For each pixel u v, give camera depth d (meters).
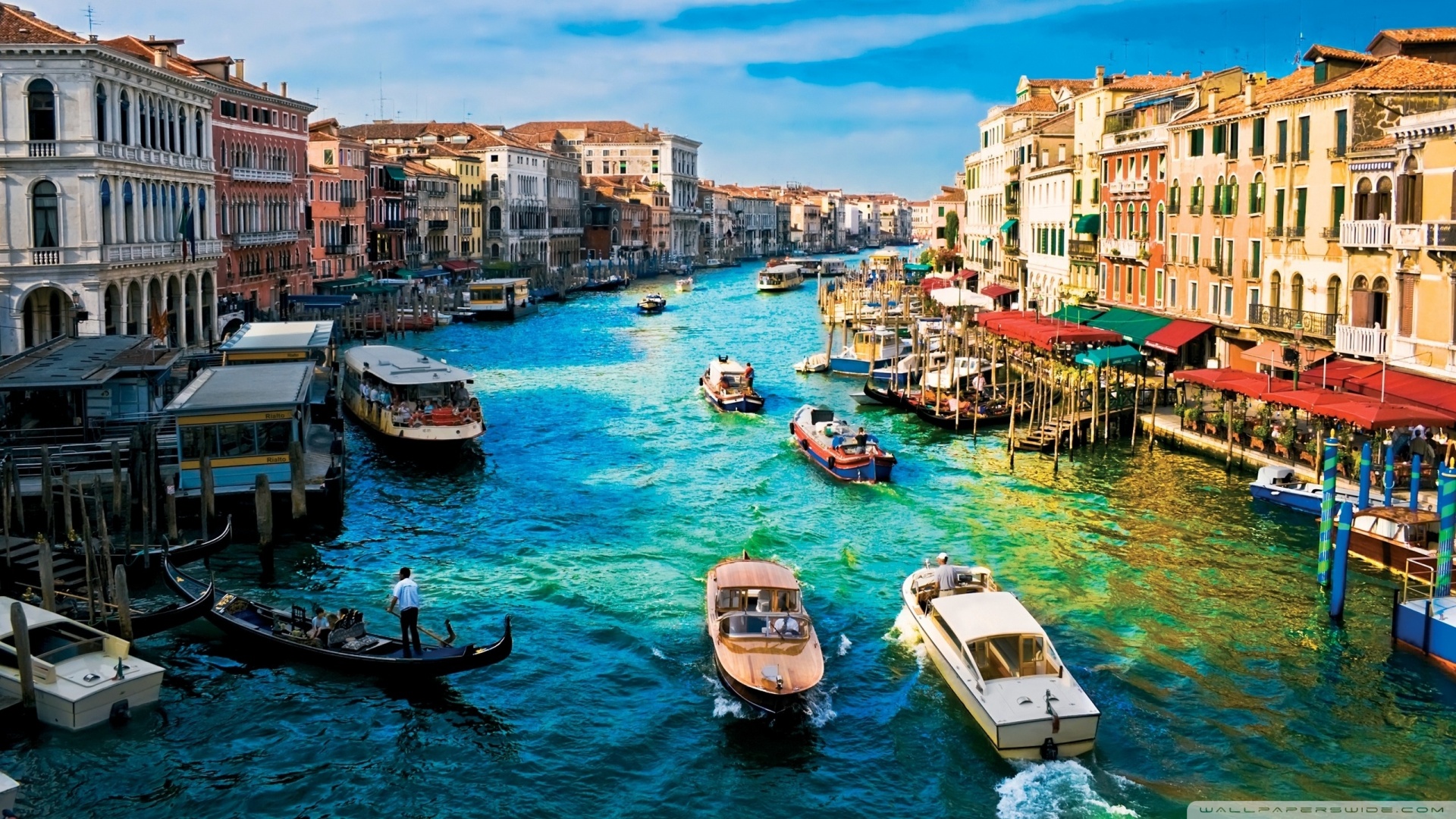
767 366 66.00
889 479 37.06
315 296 77.94
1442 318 33.56
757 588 22.98
